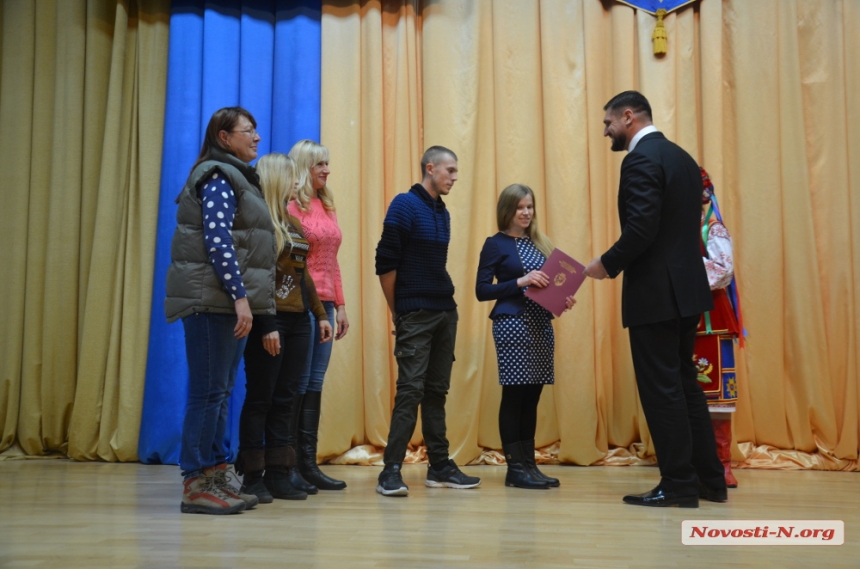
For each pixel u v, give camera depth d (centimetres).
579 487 295
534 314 304
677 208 251
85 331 388
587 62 387
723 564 164
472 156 387
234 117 234
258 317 248
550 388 383
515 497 267
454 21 397
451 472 295
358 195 387
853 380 361
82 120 409
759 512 235
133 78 409
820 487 297
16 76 411
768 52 373
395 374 387
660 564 164
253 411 254
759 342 367
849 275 366
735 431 366
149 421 372
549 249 322
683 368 262
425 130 393
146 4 407
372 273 383
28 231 404
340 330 305
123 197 401
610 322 384
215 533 195
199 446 227
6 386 395
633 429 374
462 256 379
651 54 385
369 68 395
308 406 290
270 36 404
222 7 401
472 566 160
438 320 285
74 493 273
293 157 294
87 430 383
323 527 204
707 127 376
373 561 163
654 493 248
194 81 395
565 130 384
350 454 374
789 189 370
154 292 381
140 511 231
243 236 229
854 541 191
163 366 374
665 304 246
